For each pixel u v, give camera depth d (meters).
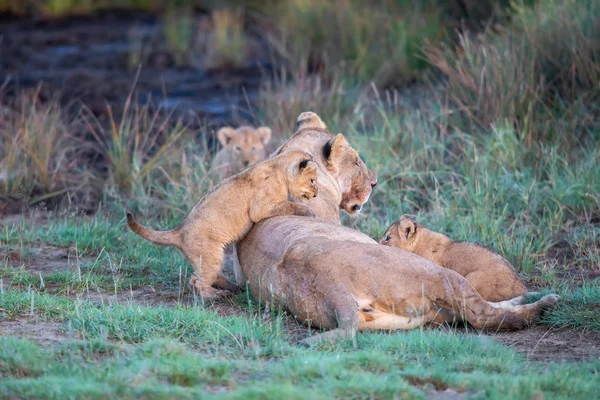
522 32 18.09
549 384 7.24
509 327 9.11
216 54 26.77
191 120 19.84
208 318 9.16
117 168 16.12
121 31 32.75
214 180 15.36
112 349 8.12
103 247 12.84
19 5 36.41
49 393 6.77
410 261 8.92
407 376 7.40
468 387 7.27
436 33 21.53
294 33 25.30
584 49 16.89
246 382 7.32
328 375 7.30
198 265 10.52
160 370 7.41
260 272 9.75
